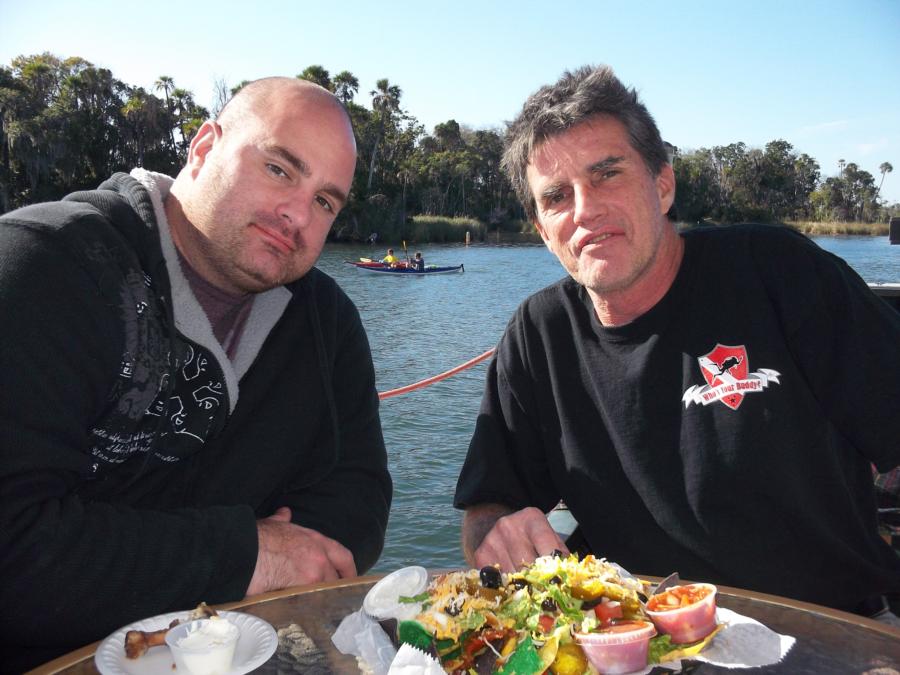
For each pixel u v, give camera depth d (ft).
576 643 3.61
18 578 4.61
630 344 6.65
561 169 6.61
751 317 6.42
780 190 338.75
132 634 3.83
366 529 6.79
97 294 5.44
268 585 5.30
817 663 4.03
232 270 6.45
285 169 6.30
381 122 249.75
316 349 7.12
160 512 5.18
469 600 3.71
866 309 6.39
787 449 6.19
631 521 6.64
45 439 4.94
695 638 3.76
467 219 253.85
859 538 6.34
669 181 7.12
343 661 4.04
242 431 6.70
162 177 6.94
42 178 181.78
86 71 195.62
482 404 7.59
